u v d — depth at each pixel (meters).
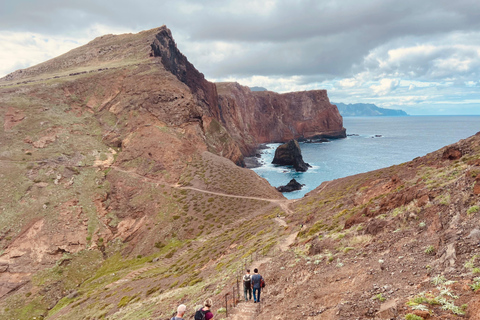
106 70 112.94
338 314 7.56
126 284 39.34
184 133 91.62
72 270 51.00
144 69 111.62
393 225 13.72
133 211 65.81
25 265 49.47
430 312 5.84
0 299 43.97
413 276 8.30
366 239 13.92
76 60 147.50
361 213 18.31
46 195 61.91
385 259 10.65
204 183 74.88
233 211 63.25
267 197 69.62
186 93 104.38
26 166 67.69
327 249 15.09
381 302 7.38
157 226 61.25
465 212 10.52
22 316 41.50
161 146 83.56
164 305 21.66
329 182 62.81
